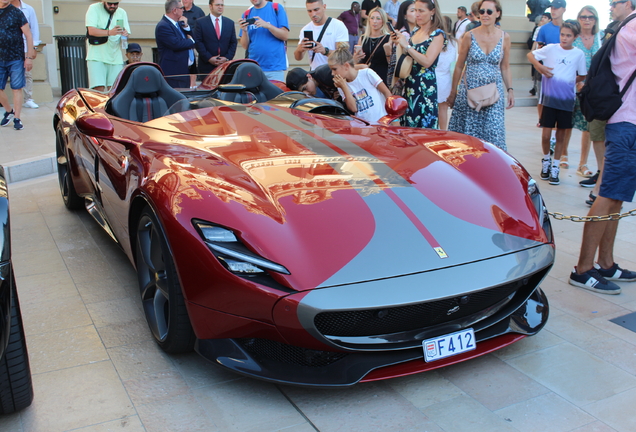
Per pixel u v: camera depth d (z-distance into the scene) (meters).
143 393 2.15
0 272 1.73
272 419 2.01
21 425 1.96
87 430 1.94
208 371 2.30
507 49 4.87
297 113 3.31
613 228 3.15
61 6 10.07
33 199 4.73
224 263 1.97
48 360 2.36
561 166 6.12
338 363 2.05
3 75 6.80
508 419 2.01
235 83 3.80
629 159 2.92
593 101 2.99
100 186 3.21
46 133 6.73
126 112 3.49
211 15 6.95
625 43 2.87
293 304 1.88
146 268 2.60
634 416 2.02
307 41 5.55
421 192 2.32
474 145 2.80
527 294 2.28
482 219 2.23
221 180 2.23
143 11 10.46
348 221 2.09
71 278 3.19
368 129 3.08
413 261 1.99
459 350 2.13
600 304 2.93
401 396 2.14
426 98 4.66
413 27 5.59
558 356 2.42
